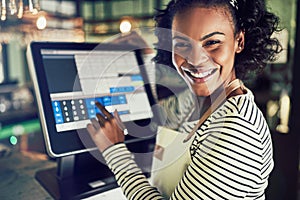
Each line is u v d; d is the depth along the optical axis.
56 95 0.95
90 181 1.02
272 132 1.91
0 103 1.54
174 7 0.86
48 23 1.54
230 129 0.68
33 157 1.24
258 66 0.93
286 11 1.71
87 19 1.72
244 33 0.87
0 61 1.61
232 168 0.67
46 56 0.96
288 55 1.79
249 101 0.73
